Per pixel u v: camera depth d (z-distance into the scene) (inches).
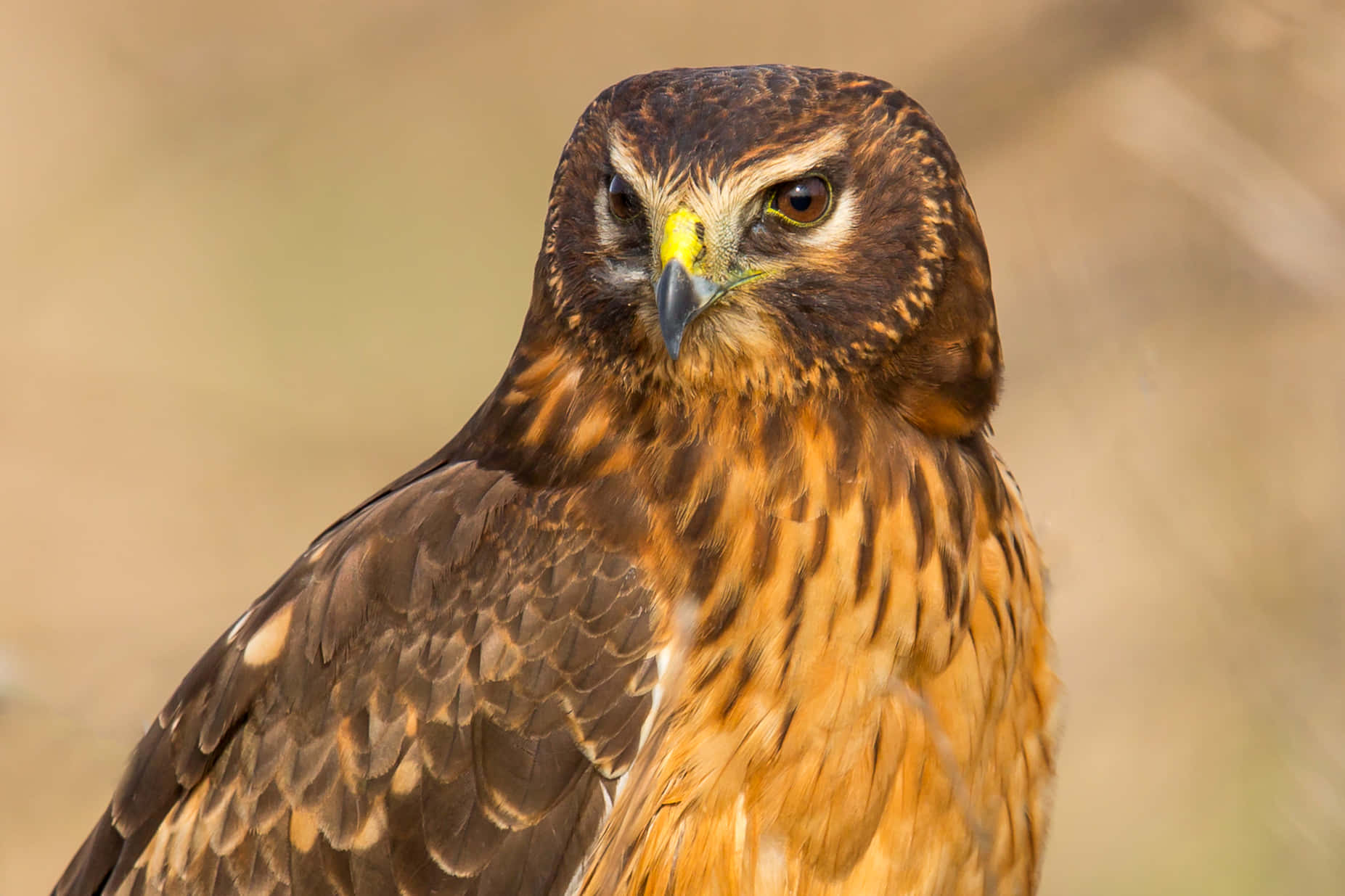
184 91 740.0
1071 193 645.9
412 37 731.4
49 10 907.4
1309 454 560.4
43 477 747.4
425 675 382.6
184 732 402.9
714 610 371.9
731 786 368.8
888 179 380.2
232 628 413.7
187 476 757.9
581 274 388.2
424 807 379.9
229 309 826.8
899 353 383.2
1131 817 547.5
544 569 382.0
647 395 383.6
